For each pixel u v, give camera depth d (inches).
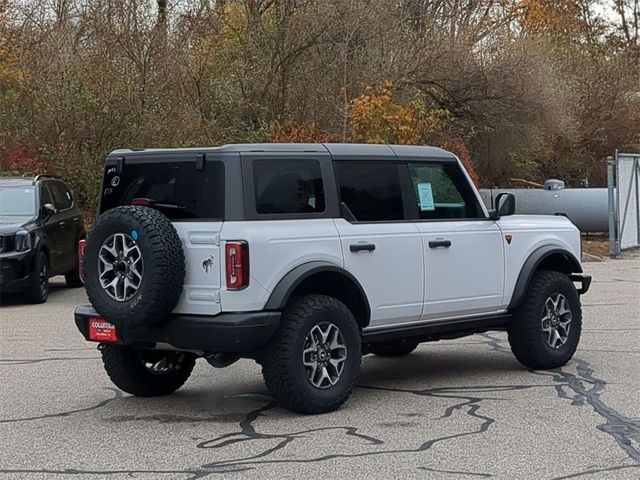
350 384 302.2
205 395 334.3
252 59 964.0
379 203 320.5
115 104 848.3
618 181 922.7
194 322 280.5
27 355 414.9
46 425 290.2
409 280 322.3
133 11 936.3
